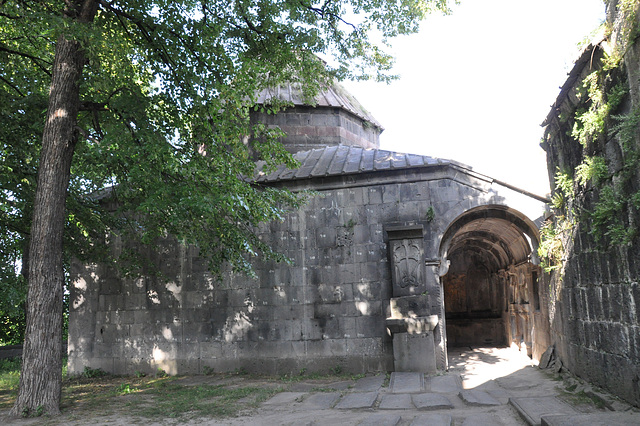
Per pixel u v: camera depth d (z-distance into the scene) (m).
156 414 9.40
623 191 7.41
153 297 15.19
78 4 11.02
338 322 13.62
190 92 11.16
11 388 13.78
